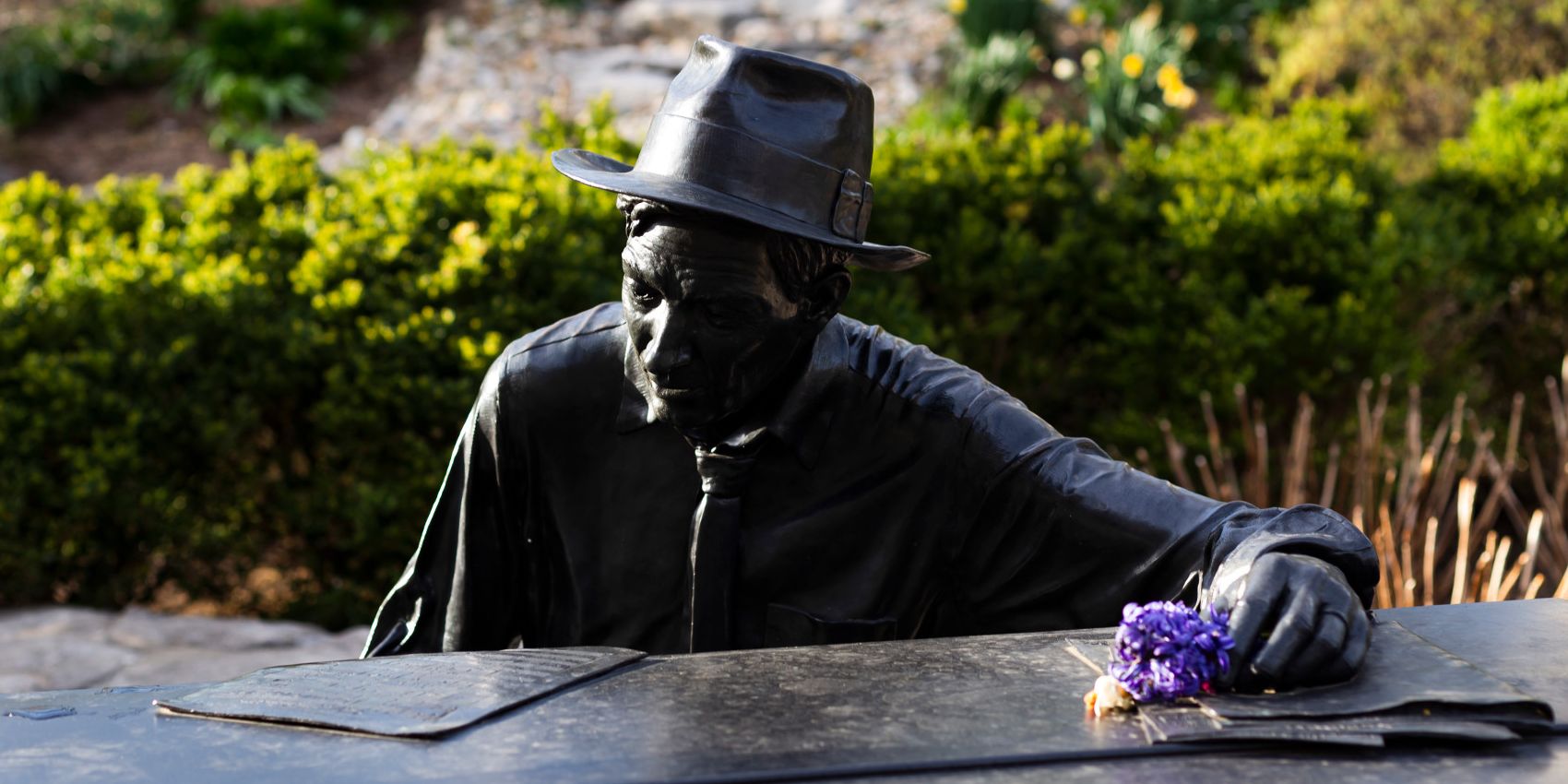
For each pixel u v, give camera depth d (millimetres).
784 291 1661
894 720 1325
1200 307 5207
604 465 1921
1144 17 9711
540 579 2010
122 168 9242
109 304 4535
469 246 4512
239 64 10008
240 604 4941
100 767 1254
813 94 1645
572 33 10414
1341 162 5805
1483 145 6535
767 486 1859
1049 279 5234
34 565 4465
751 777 1198
